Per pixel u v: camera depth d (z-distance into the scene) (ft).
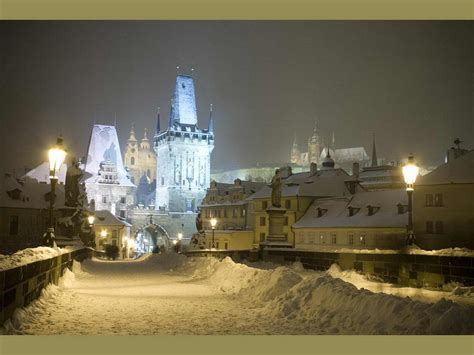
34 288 51.21
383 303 39.99
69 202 124.26
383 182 321.73
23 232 276.82
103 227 375.04
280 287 62.13
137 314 52.06
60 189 297.33
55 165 75.00
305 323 45.91
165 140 538.47
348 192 286.25
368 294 43.39
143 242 494.59
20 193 279.28
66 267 86.07
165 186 535.19
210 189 394.93
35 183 292.81
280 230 123.13
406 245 69.56
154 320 48.67
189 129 537.65
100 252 268.62
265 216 300.40
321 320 45.06
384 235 216.95
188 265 126.21
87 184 468.75
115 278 103.30
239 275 79.46
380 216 226.99
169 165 529.86
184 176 531.50
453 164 203.21
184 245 489.67
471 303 43.24
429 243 199.31
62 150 75.46
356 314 42.06
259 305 59.57
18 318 41.68
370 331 37.86
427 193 202.08
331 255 85.56
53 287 63.36
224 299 65.98
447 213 197.06
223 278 86.69
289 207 278.26
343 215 245.86
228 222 365.40
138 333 42.47
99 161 514.27
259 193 311.06
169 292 75.05
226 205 368.48
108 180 476.13
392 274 67.36
